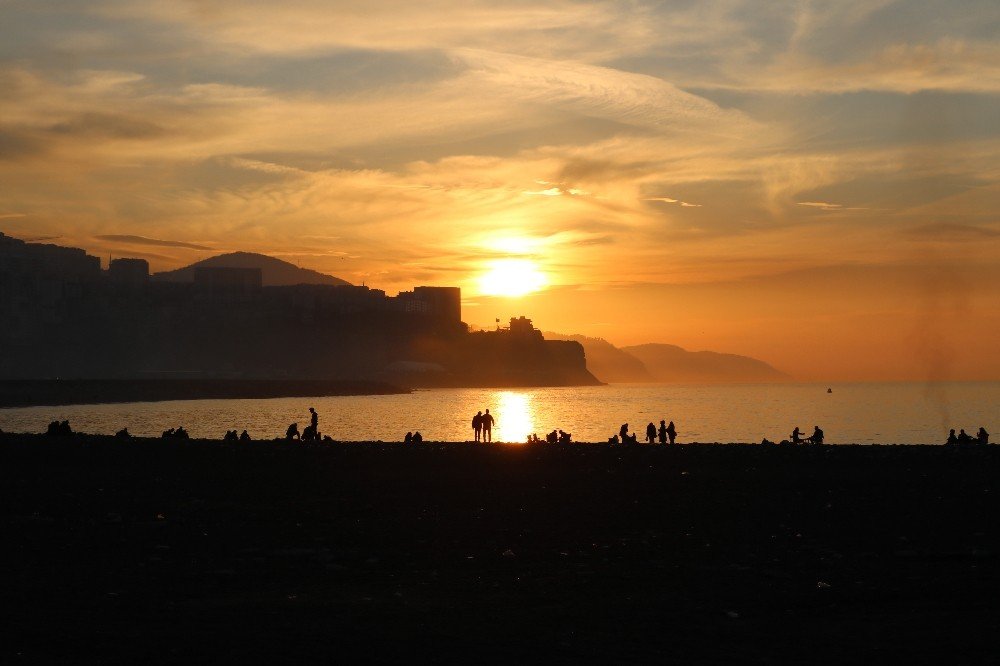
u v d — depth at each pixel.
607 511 30.62
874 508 31.14
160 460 47.44
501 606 17.66
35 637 14.72
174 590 18.80
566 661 14.07
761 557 22.81
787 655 14.47
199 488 36.59
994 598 18.09
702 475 40.97
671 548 24.09
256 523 28.06
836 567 21.47
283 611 17.03
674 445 59.47
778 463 46.53
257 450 52.62
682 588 19.31
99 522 27.70
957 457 48.59
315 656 14.10
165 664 13.51
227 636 15.14
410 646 14.75
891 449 54.22
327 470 43.59
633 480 39.22
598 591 19.03
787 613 17.16
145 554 22.86
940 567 21.36
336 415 194.25
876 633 15.70
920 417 172.12
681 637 15.48
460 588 19.31
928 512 30.19
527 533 26.39
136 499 33.06
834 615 16.98
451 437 113.25
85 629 15.33
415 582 19.91
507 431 128.88
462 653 14.43
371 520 28.78
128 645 14.45
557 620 16.58
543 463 46.91
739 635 15.63
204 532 26.34
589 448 55.69
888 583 19.62
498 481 39.06
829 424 146.12
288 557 22.69
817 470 43.19
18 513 29.23
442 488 36.75
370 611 17.12
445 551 23.67
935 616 16.78
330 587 19.33
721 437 114.06
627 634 15.65
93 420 169.62
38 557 22.09
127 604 17.34
